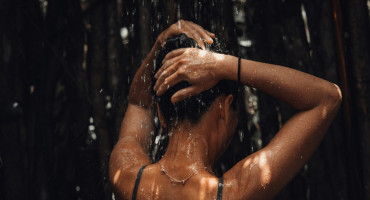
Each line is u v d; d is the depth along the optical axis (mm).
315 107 1062
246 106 1837
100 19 1843
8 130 1773
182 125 1135
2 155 1783
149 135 1344
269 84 1063
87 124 1892
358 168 1676
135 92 1362
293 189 1807
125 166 1167
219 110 1144
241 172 1047
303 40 1755
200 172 1084
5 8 1789
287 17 1757
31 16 1857
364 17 1660
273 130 1769
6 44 1791
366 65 1639
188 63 1086
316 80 1066
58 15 1884
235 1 1785
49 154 1848
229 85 1152
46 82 1859
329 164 1774
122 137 1294
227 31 1648
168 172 1099
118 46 1867
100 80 1850
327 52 1767
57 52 1868
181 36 1181
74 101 1901
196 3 1617
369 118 1628
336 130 1772
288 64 1765
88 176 1894
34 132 1823
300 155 1048
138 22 1744
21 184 1794
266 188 1028
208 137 1140
